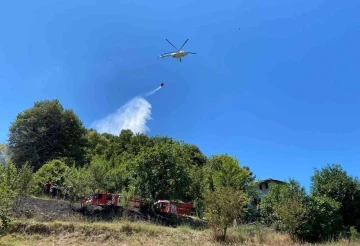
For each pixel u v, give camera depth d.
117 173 29.41
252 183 43.19
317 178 28.42
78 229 16.11
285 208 21.34
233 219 18.89
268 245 18.44
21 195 19.06
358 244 19.64
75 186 21.42
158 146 28.88
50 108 52.09
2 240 13.63
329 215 22.27
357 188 26.83
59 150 50.62
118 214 21.66
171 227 20.83
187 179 28.39
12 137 49.84
